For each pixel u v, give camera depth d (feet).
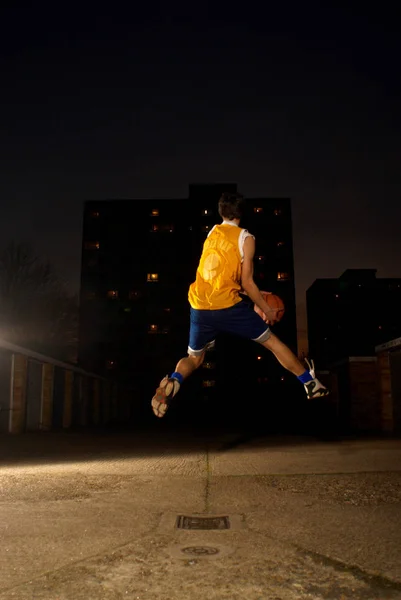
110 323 197.06
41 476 17.89
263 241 201.46
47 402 65.98
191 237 202.28
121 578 7.59
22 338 137.59
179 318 197.16
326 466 19.72
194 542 9.40
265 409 170.30
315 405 87.86
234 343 188.14
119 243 203.00
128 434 53.83
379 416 53.98
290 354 12.40
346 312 250.16
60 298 147.33
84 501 13.16
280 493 14.21
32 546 9.15
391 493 13.92
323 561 8.32
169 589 7.17
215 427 73.00
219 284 12.15
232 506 12.55
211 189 205.67
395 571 7.86
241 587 7.23
